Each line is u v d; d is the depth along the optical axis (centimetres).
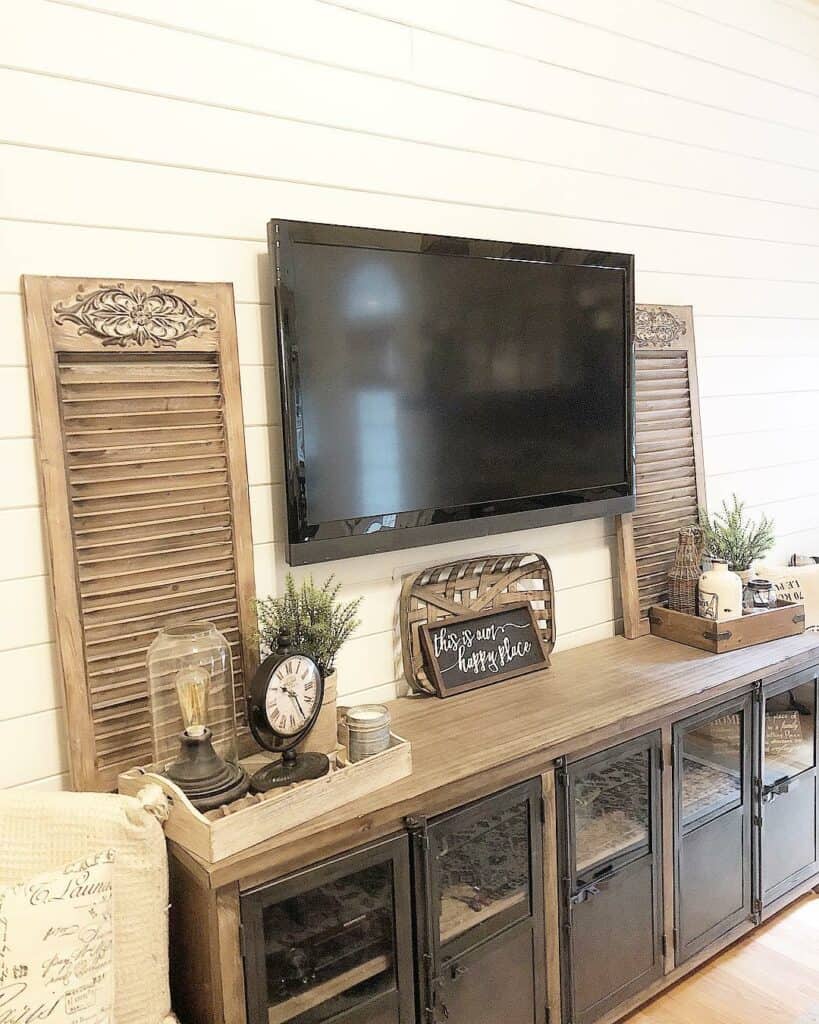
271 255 186
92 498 170
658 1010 222
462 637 229
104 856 145
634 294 255
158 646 168
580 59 254
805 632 281
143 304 174
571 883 200
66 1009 136
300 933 160
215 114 187
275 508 202
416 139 220
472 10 228
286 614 186
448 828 176
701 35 286
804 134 325
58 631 166
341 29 205
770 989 229
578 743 198
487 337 222
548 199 249
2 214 162
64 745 174
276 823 156
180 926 161
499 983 189
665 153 279
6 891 139
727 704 230
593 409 248
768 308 318
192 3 182
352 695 218
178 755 167
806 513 341
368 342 200
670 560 281
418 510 213
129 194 177
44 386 163
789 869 258
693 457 286
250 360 196
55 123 167
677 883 225
